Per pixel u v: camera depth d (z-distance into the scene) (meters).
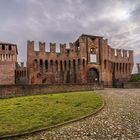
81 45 71.00
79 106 25.86
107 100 30.92
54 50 68.69
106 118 19.70
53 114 21.64
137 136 14.19
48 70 66.94
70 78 68.81
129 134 14.66
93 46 72.81
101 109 24.22
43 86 41.88
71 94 37.38
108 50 76.75
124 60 82.19
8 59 68.44
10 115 21.80
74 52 70.50
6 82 66.75
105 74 73.69
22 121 19.30
